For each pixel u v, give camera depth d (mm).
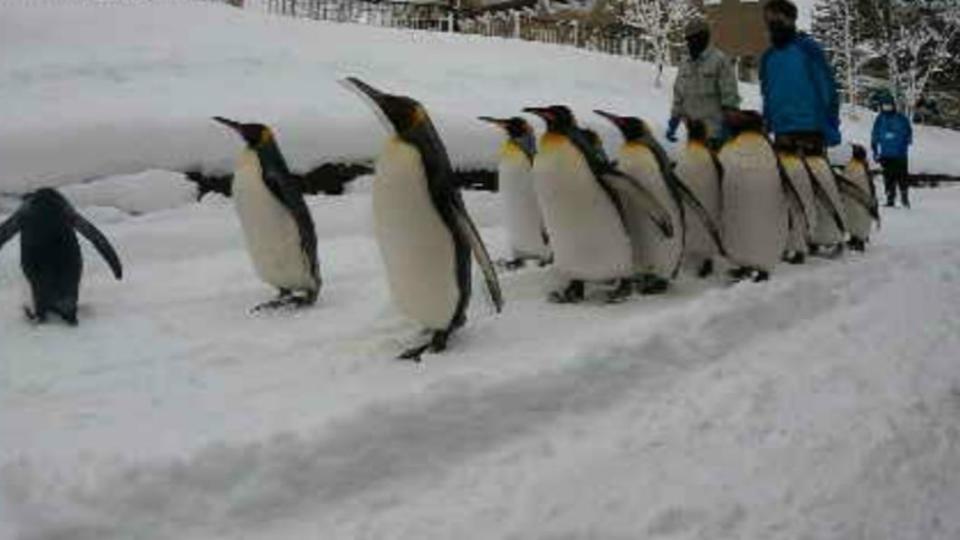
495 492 3891
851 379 5039
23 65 11625
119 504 3551
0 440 3945
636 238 6207
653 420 4535
